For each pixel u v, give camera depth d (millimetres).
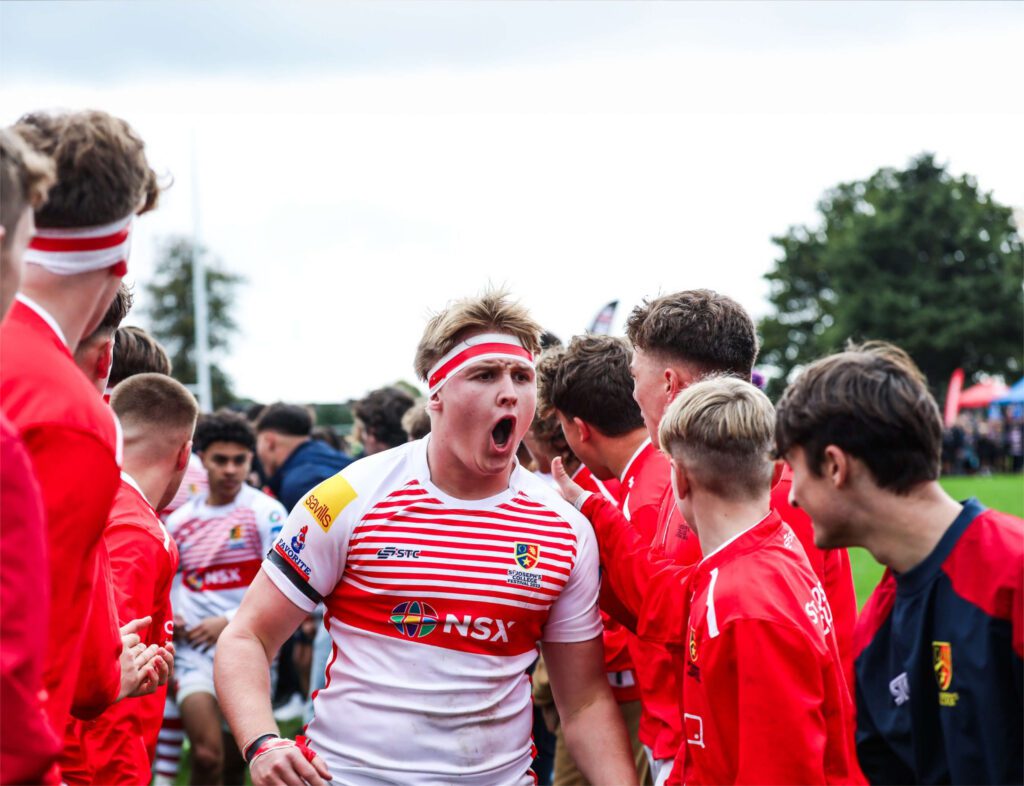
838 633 3025
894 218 55750
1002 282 53969
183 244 58250
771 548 2602
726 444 2650
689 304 3254
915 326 53844
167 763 5852
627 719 3949
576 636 3076
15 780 1742
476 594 2877
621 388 3627
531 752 3059
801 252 62312
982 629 2227
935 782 2354
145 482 3615
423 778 2836
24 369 2031
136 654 2920
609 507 3143
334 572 2928
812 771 2344
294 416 7172
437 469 2936
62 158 2053
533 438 4281
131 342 4090
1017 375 55188
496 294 2889
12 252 1779
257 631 2953
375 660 2889
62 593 2014
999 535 2256
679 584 2854
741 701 2410
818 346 56281
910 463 2307
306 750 2766
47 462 1979
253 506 6125
